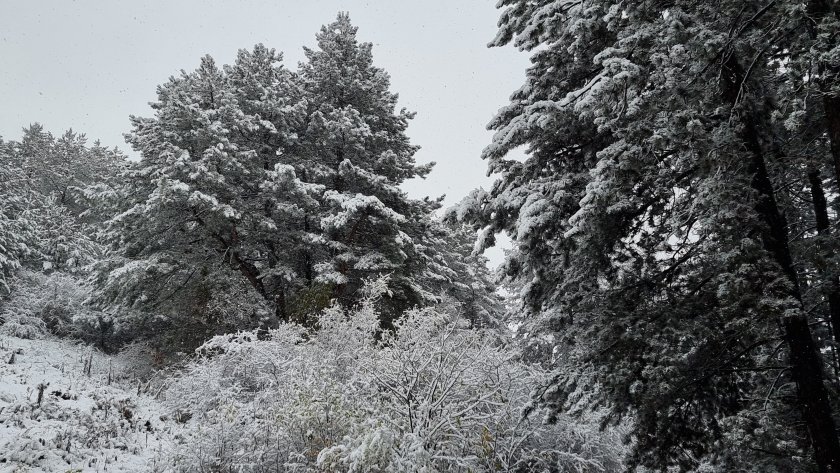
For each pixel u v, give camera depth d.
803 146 6.86
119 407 9.29
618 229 7.01
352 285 18.05
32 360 12.38
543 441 7.53
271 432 6.41
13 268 19.50
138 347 17.19
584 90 6.82
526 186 8.23
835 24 4.70
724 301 5.70
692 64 5.90
